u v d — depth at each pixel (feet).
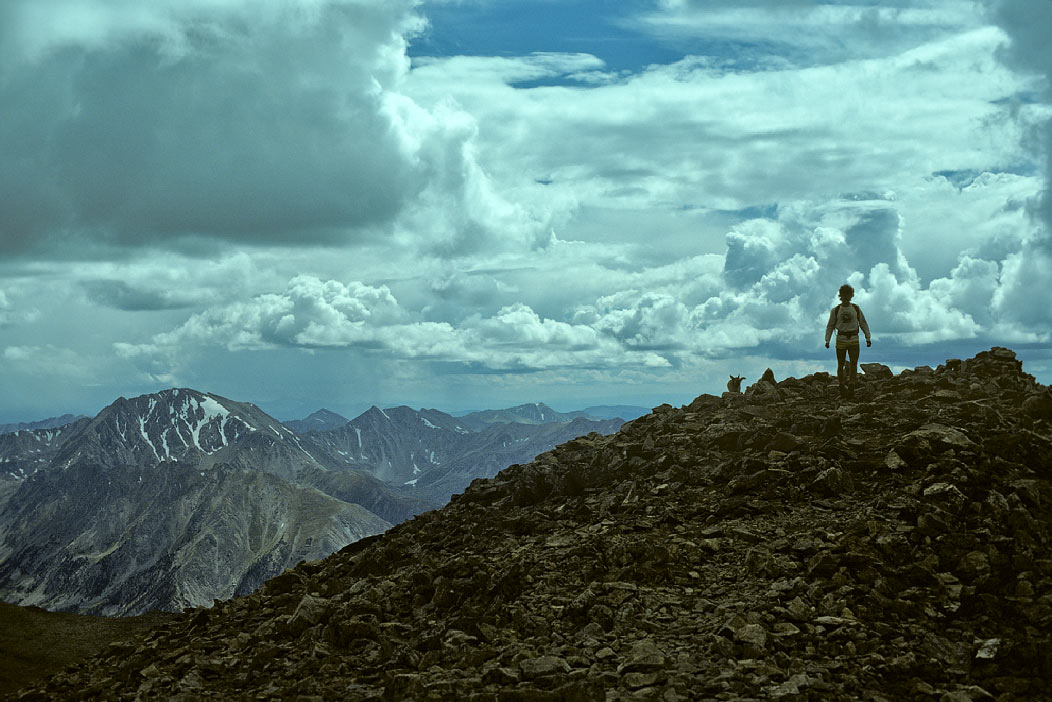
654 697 41.01
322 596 69.36
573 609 52.44
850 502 61.57
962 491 58.54
